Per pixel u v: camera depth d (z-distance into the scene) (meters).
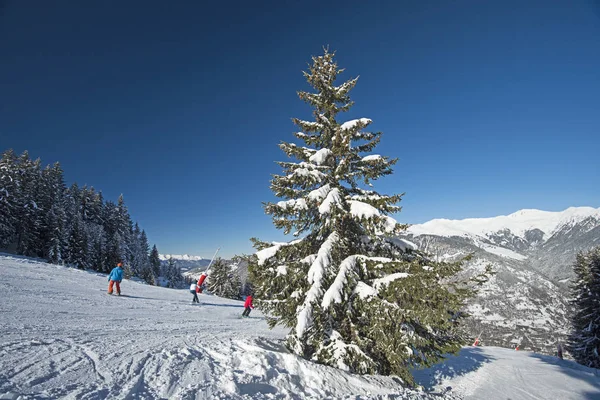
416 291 6.81
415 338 6.98
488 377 11.16
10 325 6.36
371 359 7.07
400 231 7.44
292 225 8.52
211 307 17.33
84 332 6.77
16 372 3.91
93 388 3.85
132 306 12.59
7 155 50.06
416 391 7.46
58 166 68.62
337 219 8.11
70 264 49.38
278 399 4.98
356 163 9.12
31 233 47.34
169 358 5.39
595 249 27.64
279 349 8.13
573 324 27.36
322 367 6.71
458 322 7.95
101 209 72.50
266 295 8.25
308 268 7.98
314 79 9.84
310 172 8.25
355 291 7.49
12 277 14.59
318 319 7.26
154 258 93.69
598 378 13.20
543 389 10.57
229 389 4.72
